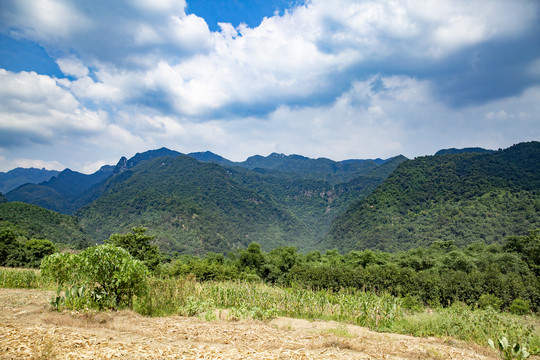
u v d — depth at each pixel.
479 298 27.72
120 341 7.93
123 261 12.69
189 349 7.60
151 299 14.54
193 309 13.85
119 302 13.24
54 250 52.34
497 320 12.09
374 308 15.41
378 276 35.25
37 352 6.46
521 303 25.69
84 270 12.32
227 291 19.41
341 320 15.90
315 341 9.34
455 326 11.93
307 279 40.81
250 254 59.59
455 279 30.48
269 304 17.66
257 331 10.70
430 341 10.84
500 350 9.56
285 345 8.77
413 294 30.53
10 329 7.96
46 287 17.81
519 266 40.84
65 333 7.99
